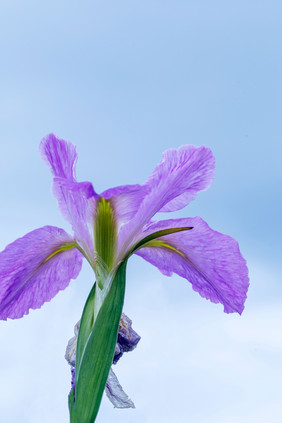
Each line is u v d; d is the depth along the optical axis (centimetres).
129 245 36
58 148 36
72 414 35
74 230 37
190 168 36
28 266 38
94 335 35
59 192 37
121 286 36
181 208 38
